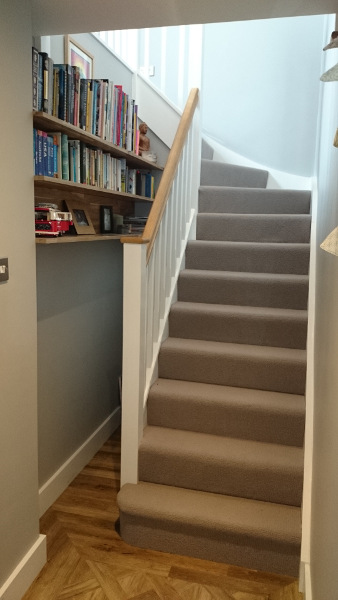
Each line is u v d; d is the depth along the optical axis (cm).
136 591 192
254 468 217
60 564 206
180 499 220
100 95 238
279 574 202
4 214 162
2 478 173
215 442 237
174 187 288
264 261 313
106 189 247
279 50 401
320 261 240
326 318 177
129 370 229
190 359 265
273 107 409
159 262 260
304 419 230
